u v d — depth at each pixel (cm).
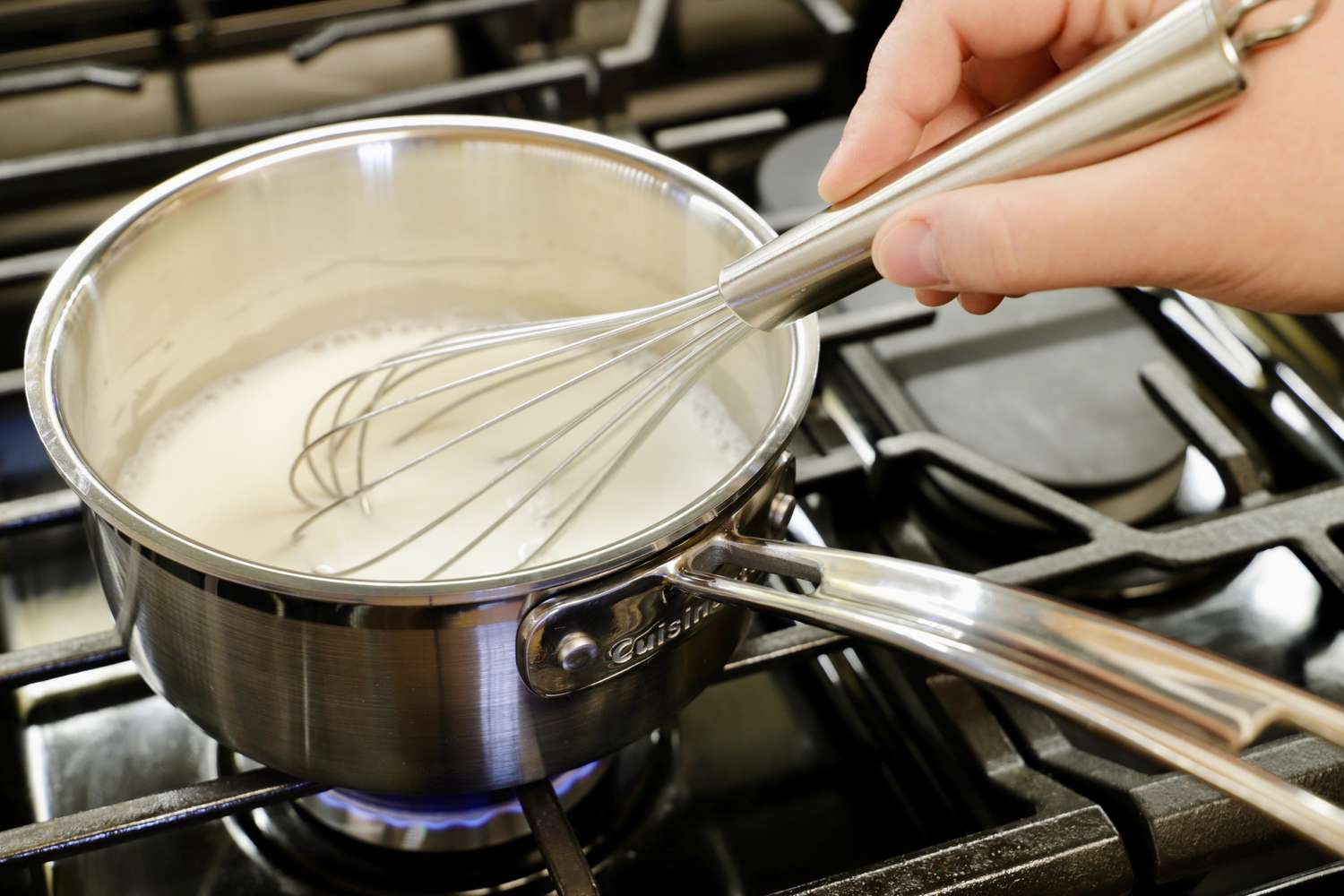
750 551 35
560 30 78
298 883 45
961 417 57
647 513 50
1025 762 45
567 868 38
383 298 55
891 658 49
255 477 52
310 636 34
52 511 49
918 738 48
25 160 62
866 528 54
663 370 55
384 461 53
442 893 44
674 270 49
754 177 69
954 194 34
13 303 66
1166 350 61
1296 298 38
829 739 50
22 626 53
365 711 36
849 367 59
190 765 48
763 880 45
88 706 50
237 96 75
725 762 49
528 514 50
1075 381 59
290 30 77
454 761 37
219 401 54
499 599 33
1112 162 33
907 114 44
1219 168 33
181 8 76
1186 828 40
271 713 37
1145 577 53
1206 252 35
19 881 43
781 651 46
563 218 51
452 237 52
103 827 39
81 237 68
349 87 76
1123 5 43
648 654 37
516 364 45
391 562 48
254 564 33
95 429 46
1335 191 34
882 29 80
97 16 75
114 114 73
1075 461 55
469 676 35
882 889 38
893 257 35
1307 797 28
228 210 48
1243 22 34
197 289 49
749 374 50
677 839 47
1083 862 39
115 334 46
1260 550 49
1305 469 58
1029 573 48
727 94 77
